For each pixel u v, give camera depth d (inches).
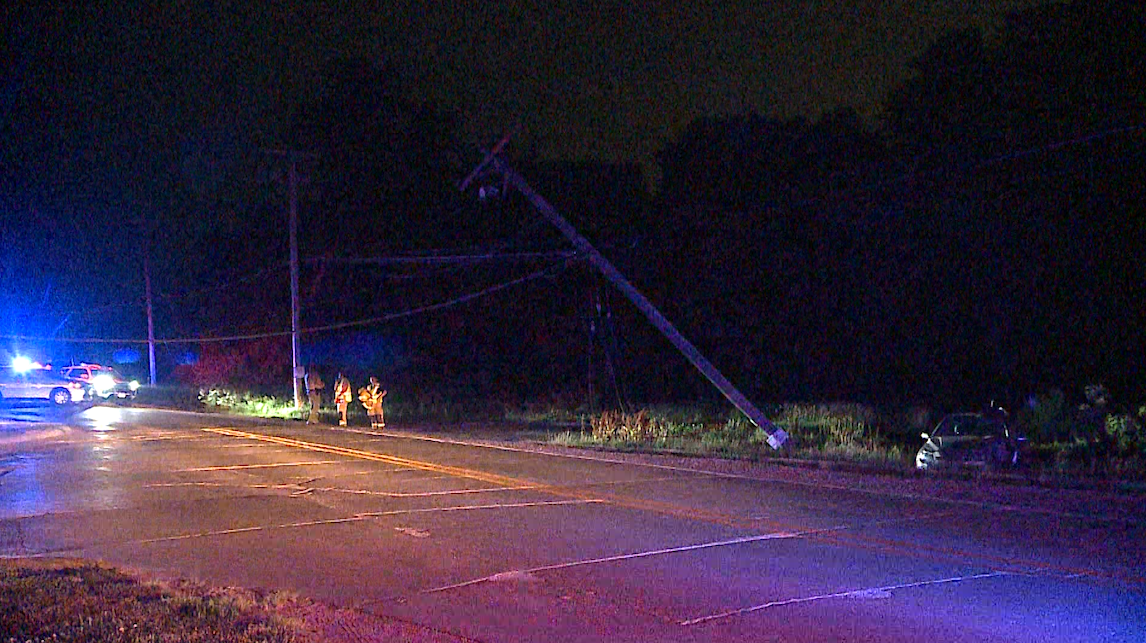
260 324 2055.9
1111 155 1109.1
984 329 1279.5
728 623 324.2
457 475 726.5
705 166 1588.3
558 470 758.5
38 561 419.8
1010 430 796.0
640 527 501.7
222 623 306.7
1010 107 1195.9
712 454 865.5
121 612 317.7
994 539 457.1
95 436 1094.4
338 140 1897.1
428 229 1882.4
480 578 393.1
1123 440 823.7
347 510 563.5
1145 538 455.2
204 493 634.8
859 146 1467.8
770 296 1492.4
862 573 392.2
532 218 1700.3
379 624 322.3
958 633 309.3
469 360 1862.7
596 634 313.4
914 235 1298.0
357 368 2006.6
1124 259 1147.9
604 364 1621.6
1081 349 1208.8
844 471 733.3
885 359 1386.6
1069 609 335.0
